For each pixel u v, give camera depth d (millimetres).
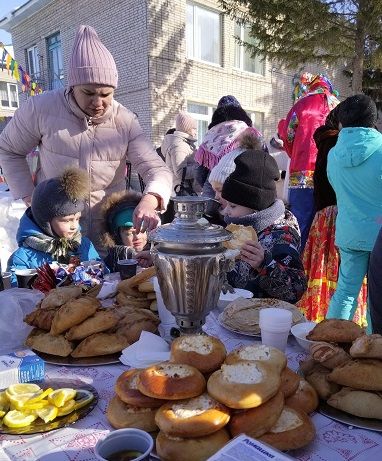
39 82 11820
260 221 1748
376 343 891
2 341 1169
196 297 1057
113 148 2293
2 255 3496
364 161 2049
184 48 9086
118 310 1301
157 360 1006
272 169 1800
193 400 764
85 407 887
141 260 1948
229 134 3184
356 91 7438
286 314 1128
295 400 846
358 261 2203
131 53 8891
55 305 1226
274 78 11266
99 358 1104
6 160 2385
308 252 2666
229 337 1295
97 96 2059
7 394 896
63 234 1997
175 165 4230
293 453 750
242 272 1827
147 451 682
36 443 782
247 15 7809
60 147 2225
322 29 7000
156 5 8492
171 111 9133
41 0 10766
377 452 759
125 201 2266
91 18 9703
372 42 7484
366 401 841
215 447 700
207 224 1099
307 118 3059
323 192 2609
